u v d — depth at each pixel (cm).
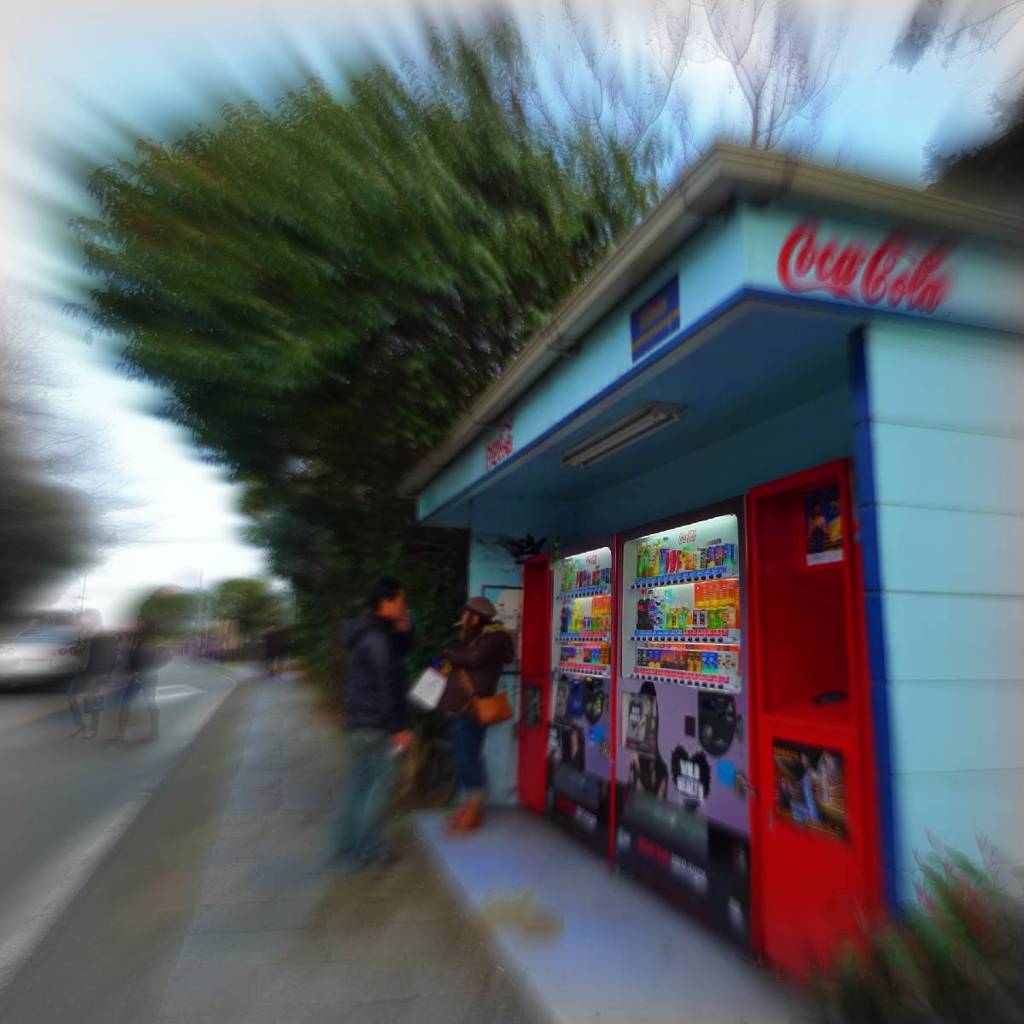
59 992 328
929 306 263
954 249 269
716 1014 291
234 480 849
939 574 249
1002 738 245
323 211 601
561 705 534
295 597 1471
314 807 656
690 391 335
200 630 5103
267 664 2317
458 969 345
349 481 820
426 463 639
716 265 255
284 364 592
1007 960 190
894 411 256
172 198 577
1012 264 277
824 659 328
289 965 349
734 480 403
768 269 242
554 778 537
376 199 620
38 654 1614
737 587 351
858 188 247
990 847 232
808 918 285
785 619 328
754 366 304
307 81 611
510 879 436
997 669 249
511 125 710
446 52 673
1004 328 273
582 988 310
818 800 284
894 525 246
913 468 254
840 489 293
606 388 335
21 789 746
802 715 302
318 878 465
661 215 266
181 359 583
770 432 375
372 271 635
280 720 1252
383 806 487
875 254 256
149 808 666
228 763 872
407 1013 307
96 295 600
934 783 234
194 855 518
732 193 244
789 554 335
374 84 643
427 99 675
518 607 617
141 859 516
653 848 399
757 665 324
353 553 889
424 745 643
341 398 706
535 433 425
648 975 320
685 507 449
